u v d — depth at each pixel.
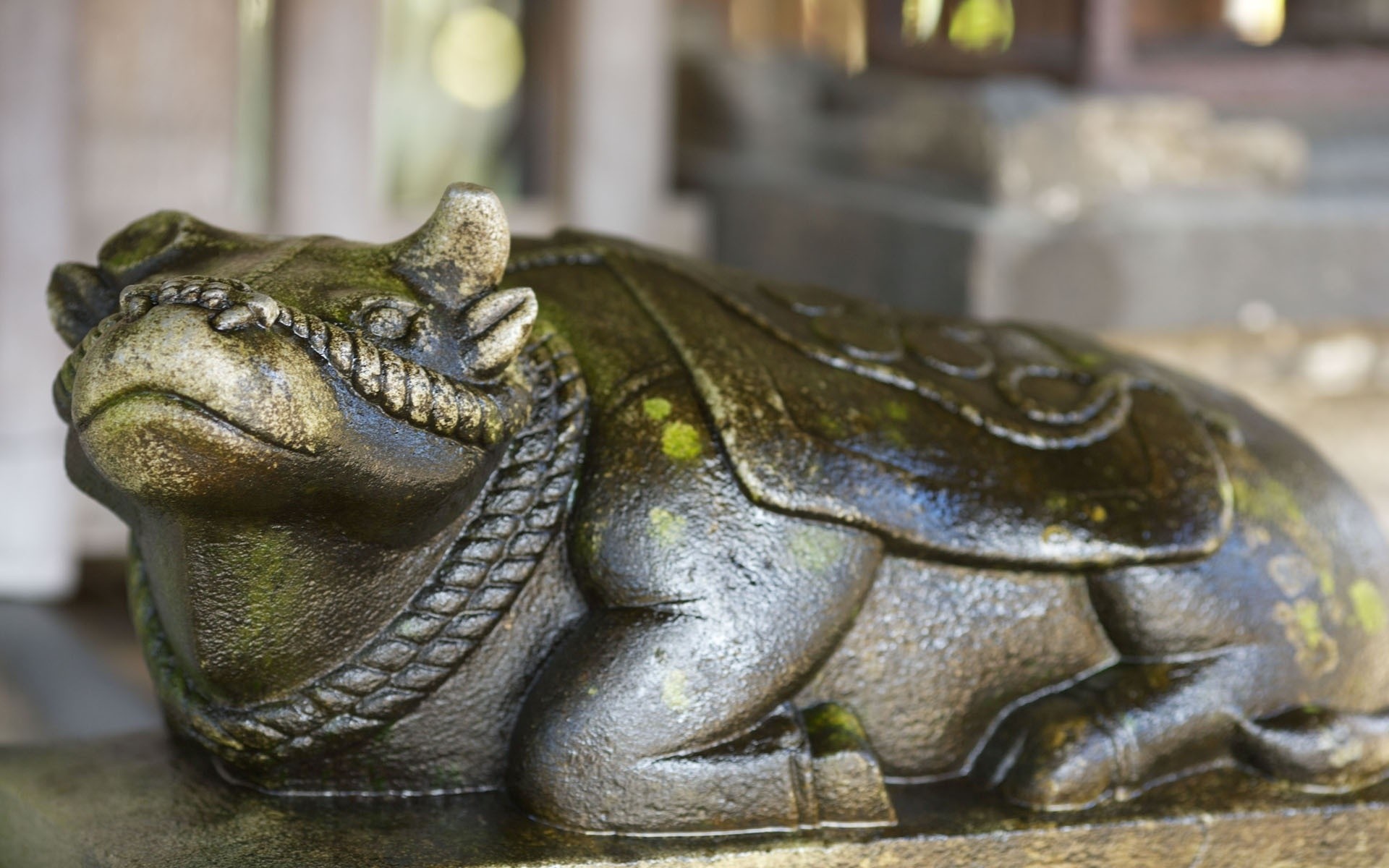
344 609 1.69
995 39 3.54
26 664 2.38
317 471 1.59
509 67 4.35
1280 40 3.76
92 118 2.77
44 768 1.77
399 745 1.73
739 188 3.85
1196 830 1.77
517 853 1.68
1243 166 3.32
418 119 4.35
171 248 1.70
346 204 2.82
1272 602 1.82
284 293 1.63
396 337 1.62
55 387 1.63
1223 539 1.81
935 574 1.78
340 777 1.73
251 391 1.55
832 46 4.90
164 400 1.54
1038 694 1.81
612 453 1.72
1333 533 1.86
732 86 4.13
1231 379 3.17
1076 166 3.13
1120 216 3.07
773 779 1.72
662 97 3.41
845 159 3.74
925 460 1.76
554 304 1.78
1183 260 3.06
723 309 1.81
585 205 3.38
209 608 1.66
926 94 3.40
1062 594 1.80
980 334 1.91
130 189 2.83
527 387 1.69
